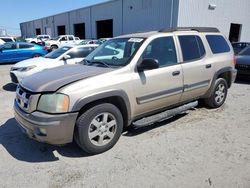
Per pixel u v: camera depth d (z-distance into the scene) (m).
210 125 4.73
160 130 4.48
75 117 3.26
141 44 4.05
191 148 3.81
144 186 2.92
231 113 5.45
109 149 3.77
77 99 3.23
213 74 5.27
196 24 22.53
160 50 4.28
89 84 3.37
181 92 4.59
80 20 36.72
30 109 3.30
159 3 22.45
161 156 3.57
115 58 4.18
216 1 23.53
